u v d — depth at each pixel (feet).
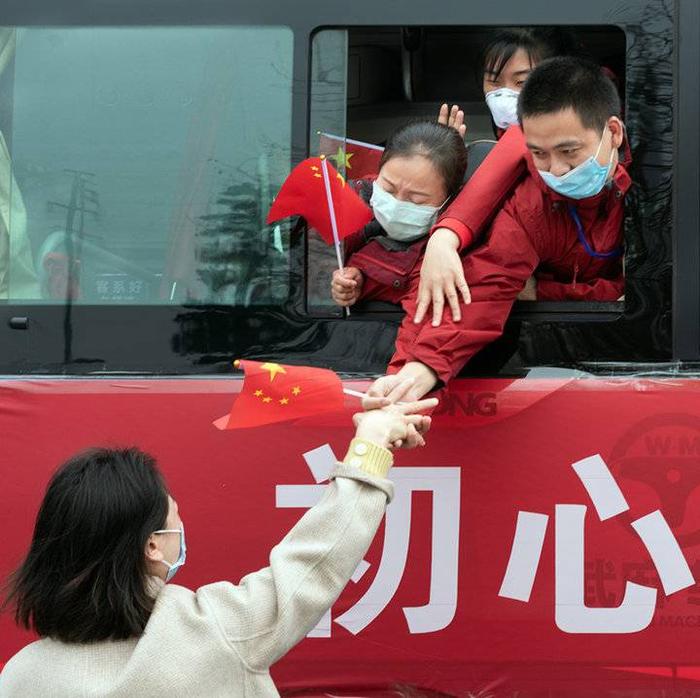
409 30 8.25
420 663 7.69
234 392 7.77
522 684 7.67
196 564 7.68
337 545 5.79
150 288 8.00
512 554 7.66
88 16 8.10
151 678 5.36
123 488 5.54
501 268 7.52
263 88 8.06
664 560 7.61
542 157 7.43
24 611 5.57
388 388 7.10
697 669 7.61
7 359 7.95
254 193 8.04
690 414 7.66
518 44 8.68
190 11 8.08
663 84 7.87
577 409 7.71
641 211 7.82
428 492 7.70
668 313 7.79
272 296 7.97
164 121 8.08
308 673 7.73
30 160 8.06
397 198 7.75
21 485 7.75
